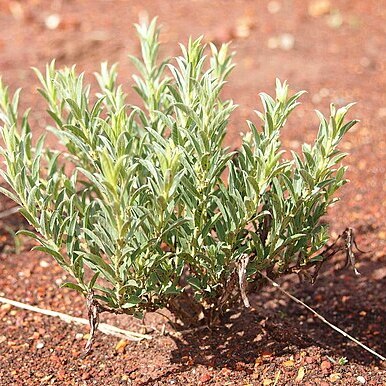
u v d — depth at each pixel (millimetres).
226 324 4086
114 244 3207
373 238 5129
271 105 3398
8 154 3361
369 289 4688
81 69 7402
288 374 3768
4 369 3926
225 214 3426
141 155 3605
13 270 4770
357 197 5562
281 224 3471
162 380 3787
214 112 3617
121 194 3031
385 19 8531
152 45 3932
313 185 3398
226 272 3574
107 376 3865
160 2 8953
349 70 7445
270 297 4512
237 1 8992
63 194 3621
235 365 3832
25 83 7102
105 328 4156
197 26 8266
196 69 3518
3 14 8570
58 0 8914
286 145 6191
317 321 4414
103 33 8047
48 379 3857
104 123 3297
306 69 7453
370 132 6348
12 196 3352
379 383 3773
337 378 3770
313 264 3768
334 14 8648
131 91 6953
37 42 7875
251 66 7504
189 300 3914
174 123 3336
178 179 3094
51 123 6449
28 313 4371
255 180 3242
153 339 4070
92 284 3328
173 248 3600
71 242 3373
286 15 8625
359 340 4270
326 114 6648
